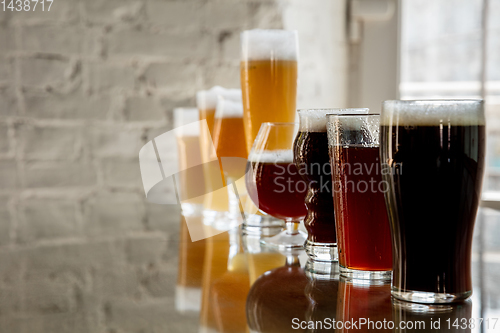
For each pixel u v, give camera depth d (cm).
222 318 54
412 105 56
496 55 255
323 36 244
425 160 56
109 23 211
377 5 251
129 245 86
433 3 259
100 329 51
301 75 234
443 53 262
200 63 222
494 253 81
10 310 56
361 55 261
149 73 216
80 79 209
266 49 94
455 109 56
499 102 255
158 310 56
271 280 66
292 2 230
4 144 201
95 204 153
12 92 202
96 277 68
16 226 106
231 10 223
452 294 58
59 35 206
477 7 256
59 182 207
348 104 263
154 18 215
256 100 95
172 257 78
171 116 219
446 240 57
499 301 59
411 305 58
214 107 109
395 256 60
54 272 70
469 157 56
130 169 215
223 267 72
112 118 213
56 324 52
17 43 201
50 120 206
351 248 66
